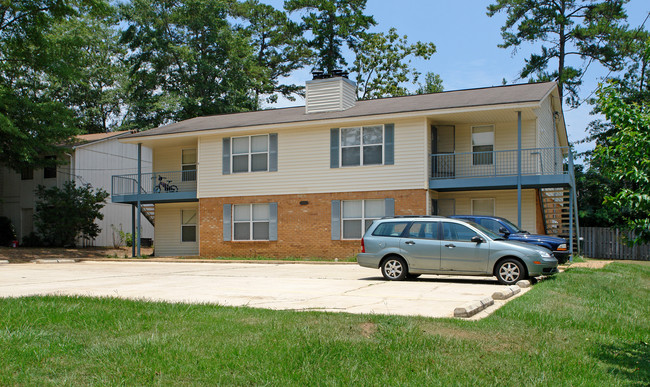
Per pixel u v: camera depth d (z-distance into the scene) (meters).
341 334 7.12
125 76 52.81
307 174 25.33
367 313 8.74
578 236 25.86
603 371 6.30
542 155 24.27
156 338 6.78
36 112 30.48
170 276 16.75
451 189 23.80
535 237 17.94
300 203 25.38
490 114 22.75
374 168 24.08
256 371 5.68
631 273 18.55
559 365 6.24
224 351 6.31
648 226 6.79
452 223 14.66
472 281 14.65
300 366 5.87
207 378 5.47
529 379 5.73
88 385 5.25
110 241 38.66
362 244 15.41
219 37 43.81
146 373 5.55
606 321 9.14
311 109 26.86
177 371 5.65
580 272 17.06
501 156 23.95
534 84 25.56
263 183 26.17
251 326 7.54
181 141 29.11
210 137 27.45
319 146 25.17
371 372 5.75
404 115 23.23
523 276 13.70
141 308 8.82
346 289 12.63
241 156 26.78
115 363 5.85
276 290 12.45
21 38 30.12
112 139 39.12
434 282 14.34
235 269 19.89
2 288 12.95
